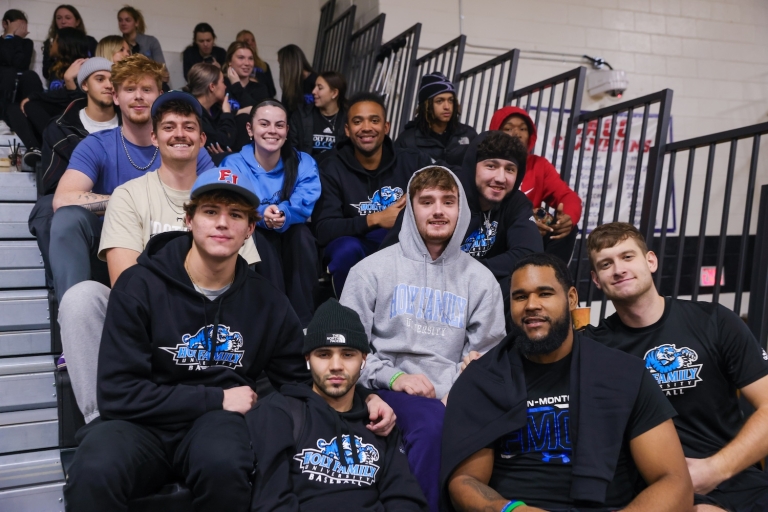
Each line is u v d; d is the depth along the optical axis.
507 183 2.81
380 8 5.09
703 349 2.08
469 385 1.98
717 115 6.28
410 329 2.36
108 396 1.80
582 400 1.85
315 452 1.84
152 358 1.88
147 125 2.67
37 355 2.52
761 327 2.43
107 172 2.65
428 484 1.95
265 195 2.93
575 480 1.78
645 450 1.80
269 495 1.71
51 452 2.17
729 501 1.96
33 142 3.82
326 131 4.29
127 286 1.86
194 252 1.94
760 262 2.46
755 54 6.42
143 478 1.76
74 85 3.86
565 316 1.90
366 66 5.09
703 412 2.07
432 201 2.37
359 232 2.99
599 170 5.80
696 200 6.22
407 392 2.17
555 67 5.63
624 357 1.90
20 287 2.81
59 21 4.82
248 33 5.40
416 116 4.02
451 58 4.51
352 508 1.78
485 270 2.49
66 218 2.35
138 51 5.17
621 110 3.31
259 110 2.88
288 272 2.91
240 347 1.97
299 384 2.00
